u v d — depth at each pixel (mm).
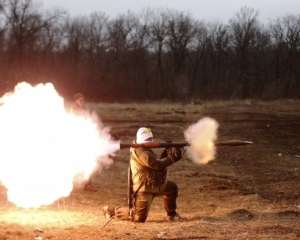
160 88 72062
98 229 8570
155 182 9578
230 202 12367
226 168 17938
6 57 65688
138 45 75562
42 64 68188
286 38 76250
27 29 67625
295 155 21297
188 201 12469
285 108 43219
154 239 7938
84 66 71312
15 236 7895
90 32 74438
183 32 76000
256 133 27625
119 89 69500
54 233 8180
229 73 75812
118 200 12359
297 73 74688
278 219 9930
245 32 76500
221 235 8305
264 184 15195
